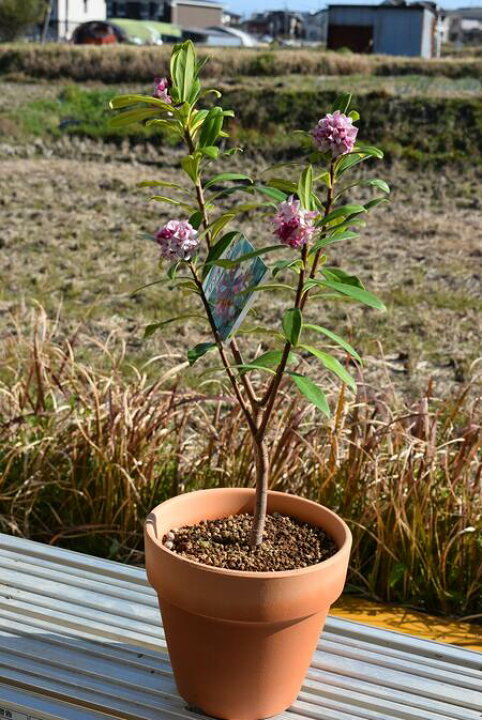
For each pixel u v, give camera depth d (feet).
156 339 19.15
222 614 4.72
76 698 5.08
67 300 22.59
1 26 148.05
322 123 5.04
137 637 5.62
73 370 10.75
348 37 130.52
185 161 5.24
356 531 8.79
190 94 5.24
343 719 4.97
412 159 50.65
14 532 9.17
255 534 5.37
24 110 64.69
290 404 10.13
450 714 4.99
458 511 8.72
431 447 8.89
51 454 9.73
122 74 85.35
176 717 5.01
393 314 22.06
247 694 4.94
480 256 29.86
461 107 57.72
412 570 8.48
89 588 6.15
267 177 46.78
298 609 4.76
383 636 5.70
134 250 28.81
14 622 5.72
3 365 11.66
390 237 32.63
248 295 5.19
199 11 233.14
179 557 4.81
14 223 32.32
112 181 42.63
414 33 128.47
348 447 9.77
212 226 5.55
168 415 9.73
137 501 9.25
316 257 5.19
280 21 277.44
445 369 17.98
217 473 9.57
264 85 71.10
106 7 220.43
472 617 8.04
